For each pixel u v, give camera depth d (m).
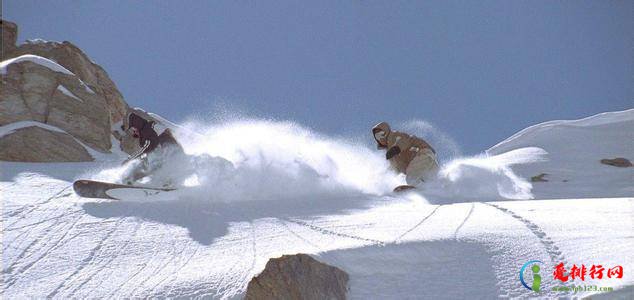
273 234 18.39
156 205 23.75
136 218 21.05
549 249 15.09
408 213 20.97
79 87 42.19
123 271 15.29
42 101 39.47
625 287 12.55
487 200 28.70
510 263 14.51
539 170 51.41
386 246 15.20
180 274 14.79
